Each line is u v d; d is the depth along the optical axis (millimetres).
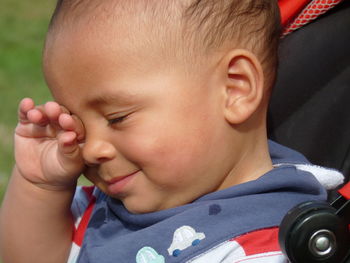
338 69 2377
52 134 2150
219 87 2006
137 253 2000
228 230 1951
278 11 2197
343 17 2387
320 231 1623
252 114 2062
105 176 2025
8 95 5730
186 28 1971
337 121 2352
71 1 2014
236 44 2031
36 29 7273
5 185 4344
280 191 2051
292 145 2393
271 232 1954
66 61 1971
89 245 2137
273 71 2139
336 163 2334
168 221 2004
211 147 1999
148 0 1975
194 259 1937
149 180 1994
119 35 1943
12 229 2225
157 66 1944
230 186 2070
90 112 1983
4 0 8031
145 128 1939
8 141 4930
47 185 2162
